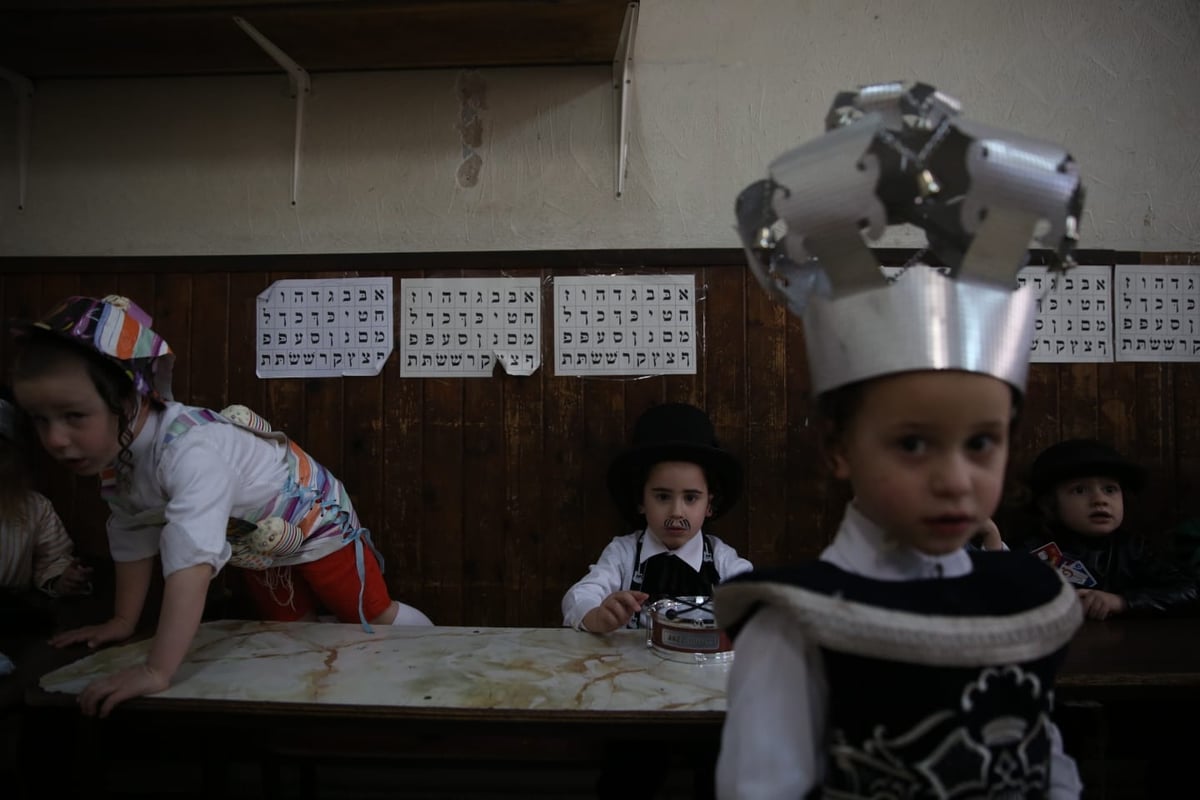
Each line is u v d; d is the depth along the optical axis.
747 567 1.74
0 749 1.87
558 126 2.03
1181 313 1.99
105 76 2.07
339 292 2.01
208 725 1.01
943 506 0.62
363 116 2.05
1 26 1.76
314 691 1.04
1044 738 0.68
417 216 2.04
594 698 1.01
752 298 1.97
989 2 2.00
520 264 1.99
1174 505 1.96
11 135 2.10
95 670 1.14
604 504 1.98
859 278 0.66
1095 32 2.00
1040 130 2.01
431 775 1.93
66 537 1.83
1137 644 1.28
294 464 1.55
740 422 1.96
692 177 2.01
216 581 1.99
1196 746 1.38
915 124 0.72
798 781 0.65
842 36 2.01
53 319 1.09
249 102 2.06
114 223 2.08
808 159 0.66
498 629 1.34
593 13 1.72
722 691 1.03
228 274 2.03
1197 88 2.00
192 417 1.28
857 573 0.71
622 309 1.98
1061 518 1.77
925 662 0.64
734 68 2.01
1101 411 1.97
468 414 2.00
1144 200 2.01
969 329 0.63
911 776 0.64
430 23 1.76
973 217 0.65
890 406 0.63
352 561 1.67
